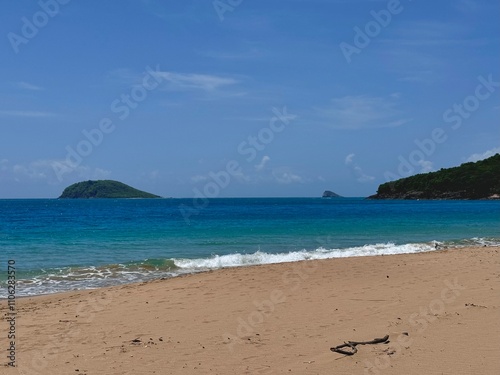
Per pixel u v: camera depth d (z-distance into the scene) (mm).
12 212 74188
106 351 8008
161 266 19562
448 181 147500
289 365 7051
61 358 7715
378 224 42125
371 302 11055
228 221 47906
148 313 10680
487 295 11266
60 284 16219
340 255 22703
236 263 20484
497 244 26609
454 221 45938
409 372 6504
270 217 55625
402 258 18922
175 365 7254
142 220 50656
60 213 70062
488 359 6859
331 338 8281
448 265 16688
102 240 29766
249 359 7406
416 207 88938
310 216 57719
